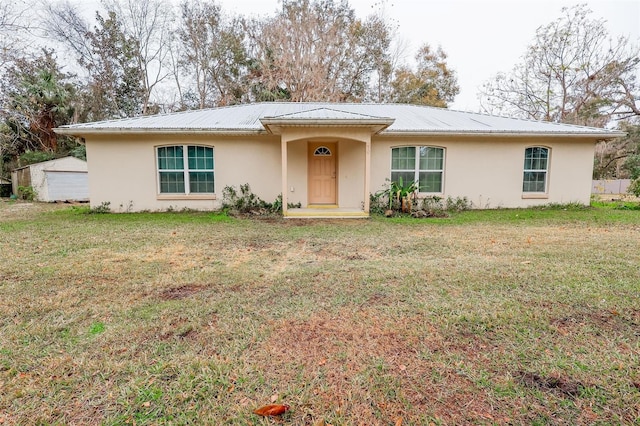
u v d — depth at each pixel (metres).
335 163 10.35
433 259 4.52
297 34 21.30
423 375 1.96
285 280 3.66
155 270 4.04
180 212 9.61
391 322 2.63
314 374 1.97
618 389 1.83
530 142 10.31
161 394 1.81
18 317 2.74
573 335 2.41
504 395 1.79
